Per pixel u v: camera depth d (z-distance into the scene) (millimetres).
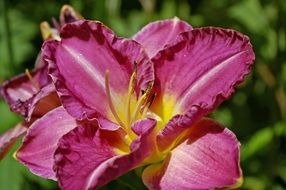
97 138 427
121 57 454
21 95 522
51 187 655
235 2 777
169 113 449
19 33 758
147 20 759
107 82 432
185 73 448
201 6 791
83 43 458
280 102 710
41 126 445
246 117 750
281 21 724
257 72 756
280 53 715
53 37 525
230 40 437
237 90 762
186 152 422
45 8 791
